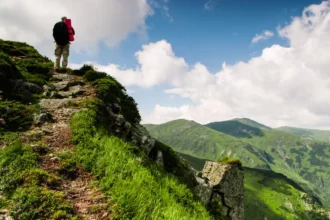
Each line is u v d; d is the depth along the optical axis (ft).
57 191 10.14
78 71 26.53
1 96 16.94
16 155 11.47
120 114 20.75
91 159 12.76
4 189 9.62
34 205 9.00
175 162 23.88
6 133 13.53
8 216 8.50
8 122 14.56
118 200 10.43
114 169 12.37
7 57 19.65
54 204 9.20
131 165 13.41
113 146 14.46
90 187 11.11
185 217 11.61
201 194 25.22
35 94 19.17
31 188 9.61
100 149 13.79
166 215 10.87
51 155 12.36
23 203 9.00
